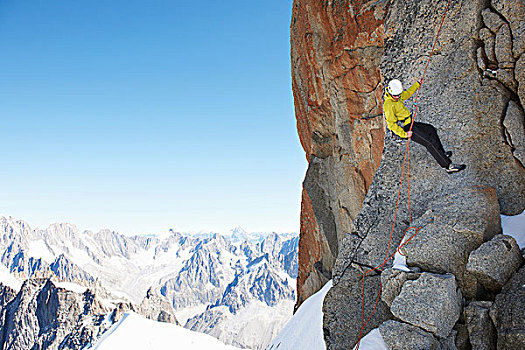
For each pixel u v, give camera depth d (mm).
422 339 6047
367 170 13867
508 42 7359
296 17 15133
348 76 13617
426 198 8141
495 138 7531
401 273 6898
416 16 8992
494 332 5684
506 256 6000
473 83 7906
